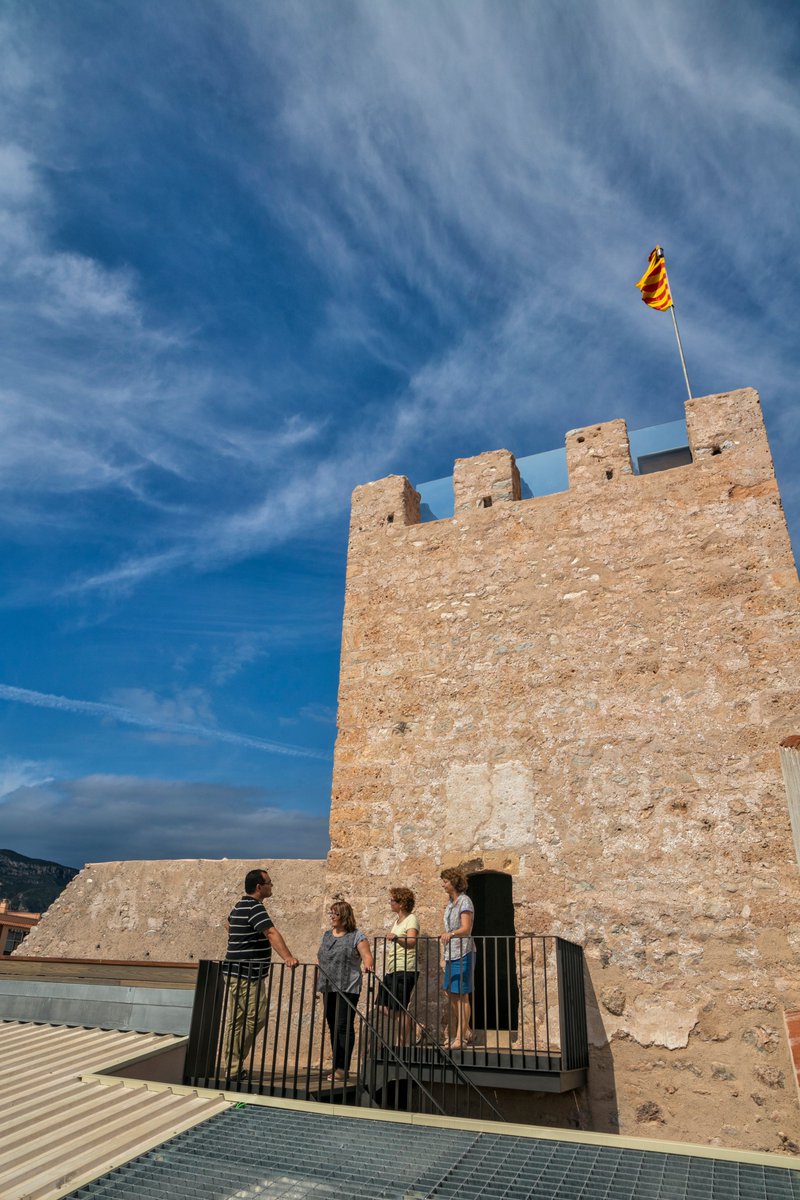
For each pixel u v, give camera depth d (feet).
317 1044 26.76
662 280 33.40
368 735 29.01
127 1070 19.44
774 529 25.66
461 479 31.81
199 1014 19.56
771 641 24.32
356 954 21.17
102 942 36.68
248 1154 13.47
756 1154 13.00
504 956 25.49
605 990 22.48
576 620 27.22
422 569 30.91
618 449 29.25
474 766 26.84
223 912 35.09
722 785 23.34
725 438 27.61
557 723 26.13
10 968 29.04
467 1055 21.72
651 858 23.38
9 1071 19.60
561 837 24.67
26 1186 12.34
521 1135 14.26
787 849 21.98
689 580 26.12
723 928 21.93
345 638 31.14
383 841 27.25
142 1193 12.03
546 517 29.35
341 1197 11.71
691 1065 20.99
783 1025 20.45
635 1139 13.70
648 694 25.23
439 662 28.96
